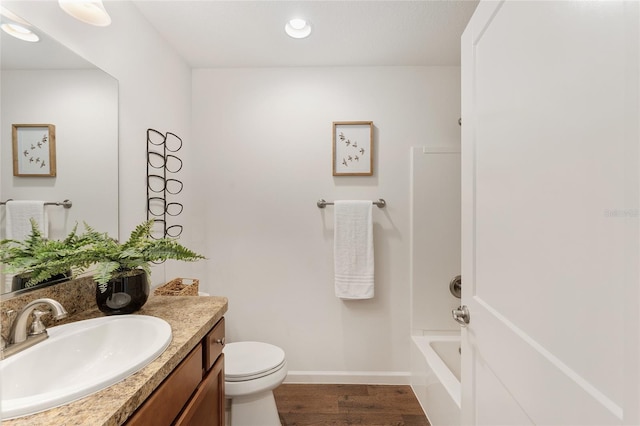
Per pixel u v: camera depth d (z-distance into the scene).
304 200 2.00
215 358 1.08
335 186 1.99
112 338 0.90
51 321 0.94
